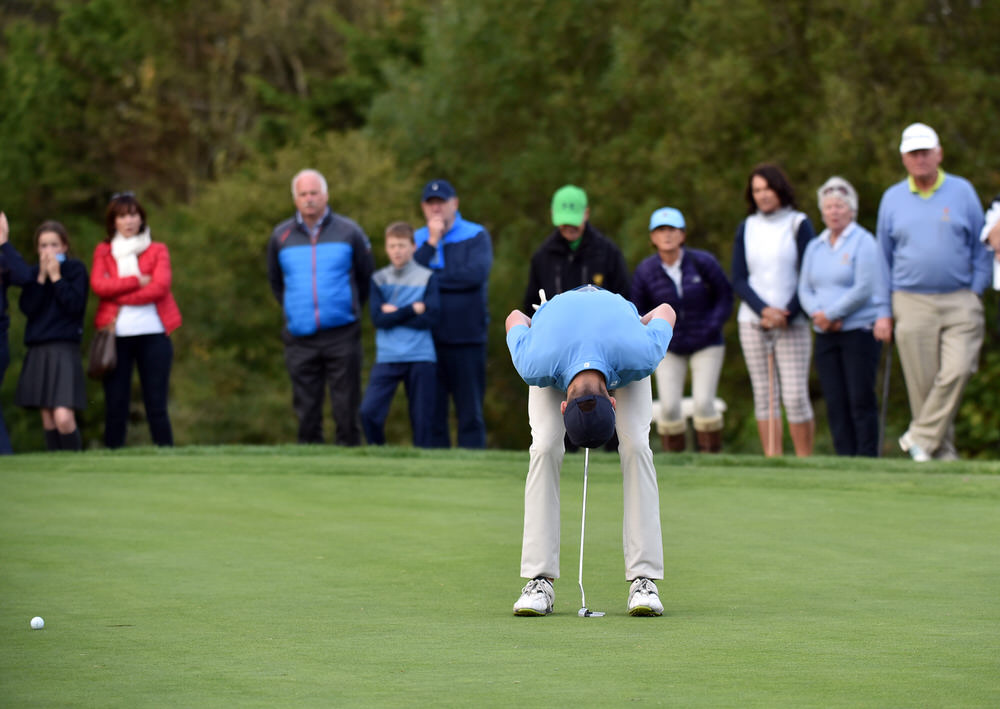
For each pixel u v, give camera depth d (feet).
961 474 91.04
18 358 302.86
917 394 109.29
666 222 110.52
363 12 391.24
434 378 116.67
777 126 254.27
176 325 118.52
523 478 91.66
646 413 52.47
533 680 38.93
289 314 118.42
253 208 293.64
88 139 378.53
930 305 107.24
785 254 111.24
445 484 89.04
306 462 97.30
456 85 304.71
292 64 392.68
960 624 47.57
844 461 96.94
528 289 114.83
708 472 92.22
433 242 117.19
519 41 295.48
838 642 44.34
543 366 49.78
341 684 38.63
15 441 301.84
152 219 328.08
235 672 40.34
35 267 117.39
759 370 113.50
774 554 64.18
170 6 377.50
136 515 75.61
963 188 107.04
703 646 43.83
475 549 65.51
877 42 236.22
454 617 49.83
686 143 255.29
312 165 299.58
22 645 44.42
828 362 111.04
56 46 384.68
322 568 60.34
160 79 378.12
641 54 274.16
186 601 52.70
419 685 38.42
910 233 107.24
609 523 74.02
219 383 294.66
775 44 251.39
